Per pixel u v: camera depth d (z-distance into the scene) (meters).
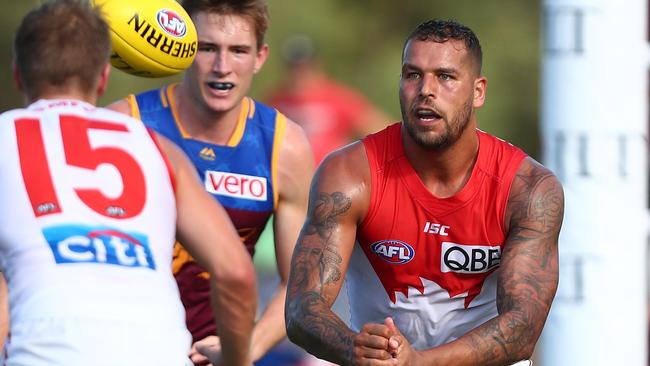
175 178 15.48
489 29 71.81
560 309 23.75
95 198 14.73
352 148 18.11
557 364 23.81
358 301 18.92
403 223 17.83
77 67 15.21
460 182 17.78
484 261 17.94
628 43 23.27
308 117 47.50
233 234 15.64
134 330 14.27
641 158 23.61
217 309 15.98
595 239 23.48
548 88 23.80
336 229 17.62
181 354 14.57
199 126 21.34
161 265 14.89
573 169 23.53
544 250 17.44
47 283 14.21
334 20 70.38
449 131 17.17
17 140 14.88
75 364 13.98
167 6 19.67
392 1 72.81
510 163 17.81
